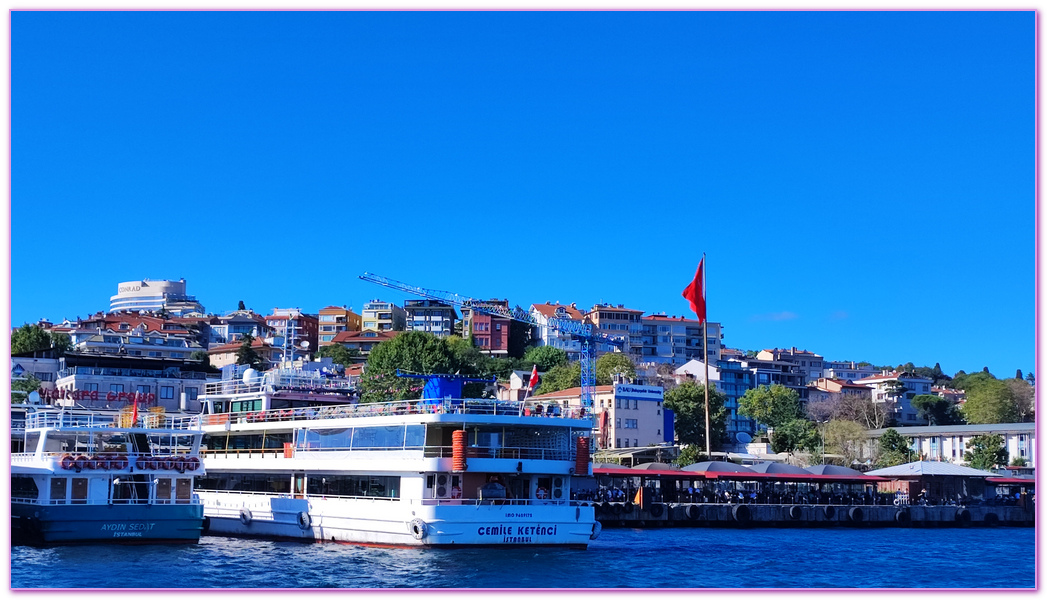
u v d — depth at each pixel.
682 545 68.06
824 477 100.25
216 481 69.31
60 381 124.25
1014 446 174.75
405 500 57.09
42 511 55.03
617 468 94.75
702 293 104.81
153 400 122.44
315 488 62.69
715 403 175.75
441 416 56.62
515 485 58.69
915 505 99.38
